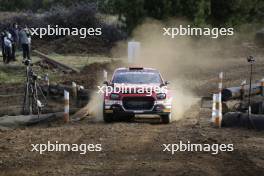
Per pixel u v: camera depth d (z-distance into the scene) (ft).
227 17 343.67
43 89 210.38
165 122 151.12
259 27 400.47
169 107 150.20
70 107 192.03
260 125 134.31
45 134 127.65
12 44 291.79
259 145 113.19
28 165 94.38
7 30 306.14
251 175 88.12
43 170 90.48
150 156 101.65
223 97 189.98
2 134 128.88
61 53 375.25
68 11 417.90
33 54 327.67
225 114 140.87
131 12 323.16
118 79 158.10
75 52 375.86
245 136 123.95
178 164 94.89
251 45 367.45
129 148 109.19
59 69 296.51
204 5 325.21
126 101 149.48
